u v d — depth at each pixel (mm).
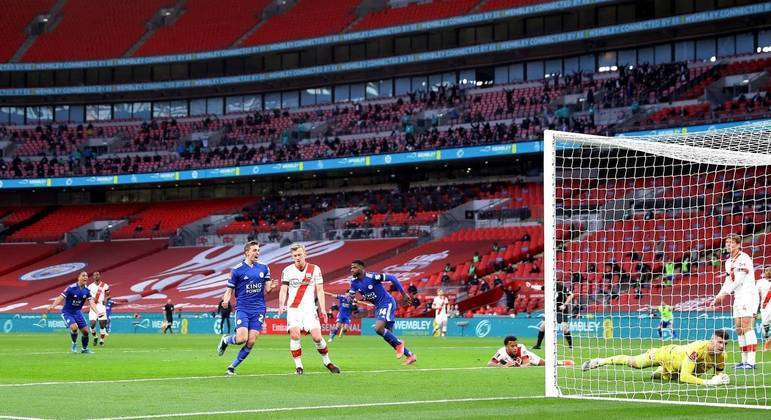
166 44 131500
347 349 52688
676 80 102250
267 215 120938
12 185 126438
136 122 135250
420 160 106000
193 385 28000
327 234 113750
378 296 37500
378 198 117188
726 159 34156
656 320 60719
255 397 24172
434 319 79125
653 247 69438
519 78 116562
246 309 31672
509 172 112500
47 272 118812
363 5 126688
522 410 21031
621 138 28094
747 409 21500
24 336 78500
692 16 97250
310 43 121062
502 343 61312
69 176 125625
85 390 26344
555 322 25297
